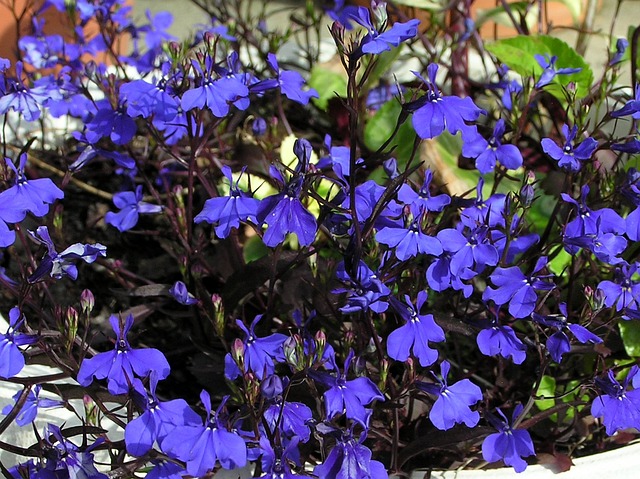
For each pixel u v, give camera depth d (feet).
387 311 1.18
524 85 1.31
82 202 1.51
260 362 1.04
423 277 1.16
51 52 1.45
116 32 1.45
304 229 0.99
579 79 1.41
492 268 1.15
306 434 1.03
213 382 1.21
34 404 1.07
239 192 1.06
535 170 1.46
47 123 1.59
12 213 1.04
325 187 1.36
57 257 1.01
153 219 1.48
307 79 1.63
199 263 1.25
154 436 0.97
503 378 1.22
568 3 1.58
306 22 1.70
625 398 1.05
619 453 1.13
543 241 1.23
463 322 1.10
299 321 1.10
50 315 1.27
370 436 1.11
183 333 1.32
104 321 1.34
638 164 1.33
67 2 1.43
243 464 0.96
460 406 1.03
